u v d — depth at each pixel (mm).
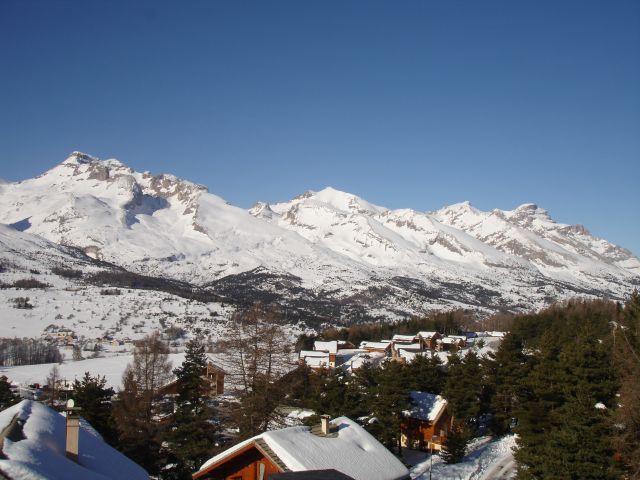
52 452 21391
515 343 69062
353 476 29344
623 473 33219
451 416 61844
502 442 59906
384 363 70812
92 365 111375
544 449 35250
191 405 49500
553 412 44094
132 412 49594
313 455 30109
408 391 59781
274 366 50906
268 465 31141
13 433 21594
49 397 70062
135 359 65125
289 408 62375
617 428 36531
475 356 70312
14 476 17703
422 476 47312
